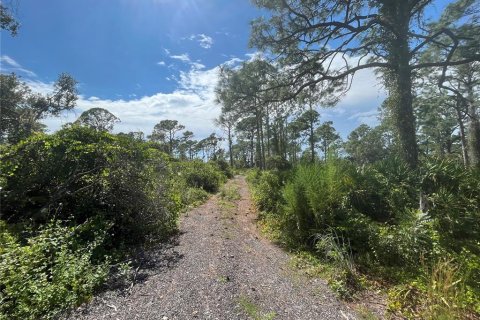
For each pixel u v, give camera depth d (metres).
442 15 11.52
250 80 11.61
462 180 6.45
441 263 3.69
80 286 3.34
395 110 10.42
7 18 8.18
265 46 11.75
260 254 5.14
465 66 17.17
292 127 37.09
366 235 4.91
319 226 5.51
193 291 3.44
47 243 3.74
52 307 2.98
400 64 10.37
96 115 25.19
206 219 7.80
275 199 8.31
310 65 11.99
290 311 3.07
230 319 2.84
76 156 5.49
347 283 3.82
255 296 3.37
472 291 3.36
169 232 6.13
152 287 3.56
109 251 4.66
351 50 11.72
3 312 2.82
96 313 2.94
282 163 23.39
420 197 5.88
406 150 10.00
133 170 5.75
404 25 10.29
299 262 4.75
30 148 5.28
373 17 11.23
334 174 6.21
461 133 23.17
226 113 12.62
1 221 4.40
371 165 7.93
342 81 12.38
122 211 5.51
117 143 5.95
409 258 4.28
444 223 5.20
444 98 21.50
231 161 49.97
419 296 3.34
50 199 5.07
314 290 3.67
